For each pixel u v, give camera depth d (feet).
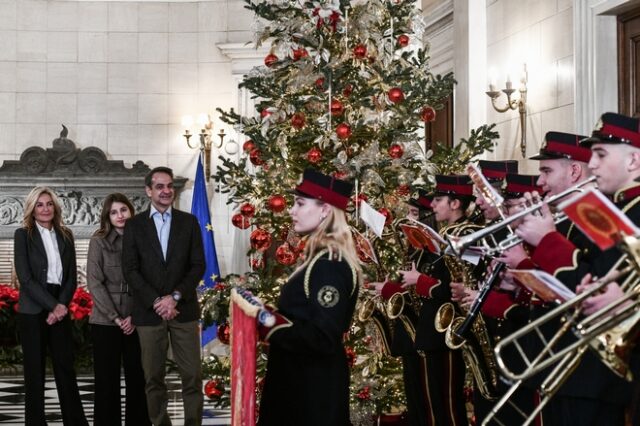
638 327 11.04
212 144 50.21
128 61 51.13
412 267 20.06
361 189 22.62
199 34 51.06
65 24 51.08
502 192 18.10
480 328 17.28
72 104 50.93
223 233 49.47
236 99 50.34
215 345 46.29
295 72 23.12
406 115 22.89
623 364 11.09
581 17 25.16
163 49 51.16
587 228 10.61
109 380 24.73
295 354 14.21
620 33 24.56
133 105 51.03
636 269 10.23
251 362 14.11
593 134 12.97
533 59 28.35
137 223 24.48
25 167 48.85
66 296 25.62
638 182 12.65
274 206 21.57
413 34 24.82
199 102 50.90
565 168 15.44
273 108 22.76
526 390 16.65
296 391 14.11
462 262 18.11
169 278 24.21
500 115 30.83
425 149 43.09
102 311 24.68
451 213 20.29
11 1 50.83
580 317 12.57
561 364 11.86
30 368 25.04
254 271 23.21
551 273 12.41
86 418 28.22
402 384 23.11
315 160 22.07
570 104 25.89
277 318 13.92
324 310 13.82
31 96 50.75
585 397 12.58
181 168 50.80
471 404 24.68
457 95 32.81
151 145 50.90
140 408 24.99
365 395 22.30
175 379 38.32
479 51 31.96
